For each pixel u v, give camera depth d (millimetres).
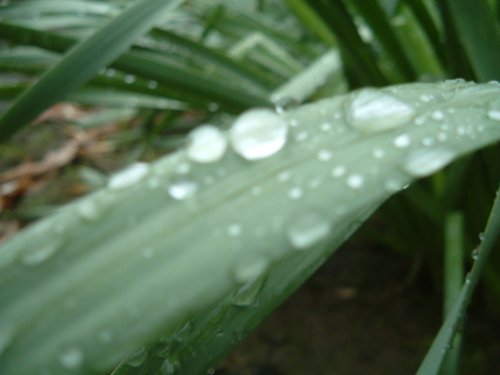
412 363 135
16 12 142
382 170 48
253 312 67
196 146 52
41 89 82
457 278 110
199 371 65
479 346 134
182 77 124
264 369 137
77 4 157
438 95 59
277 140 52
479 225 131
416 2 115
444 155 49
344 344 143
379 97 59
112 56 84
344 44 116
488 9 90
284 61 203
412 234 150
